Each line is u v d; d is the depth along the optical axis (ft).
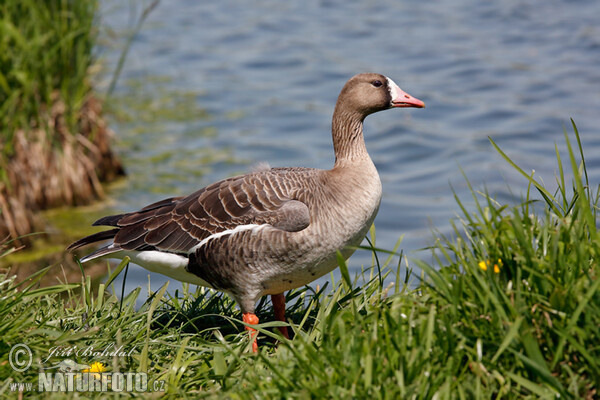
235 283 23.17
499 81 72.13
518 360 16.81
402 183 55.36
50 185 44.50
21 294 21.01
